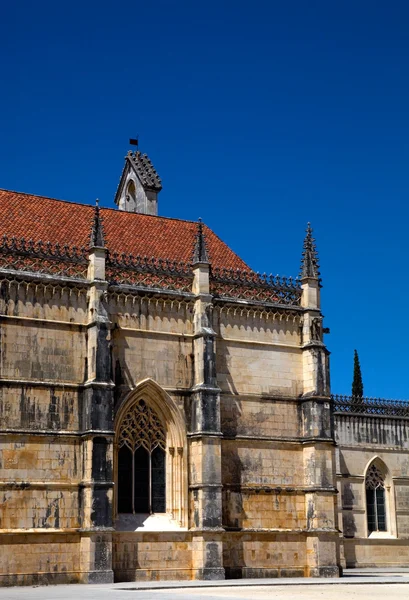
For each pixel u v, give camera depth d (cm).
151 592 5447
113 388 6600
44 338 6544
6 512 6188
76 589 5734
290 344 7569
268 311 7512
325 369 7550
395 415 9944
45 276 6588
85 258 6819
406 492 9831
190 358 7100
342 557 9056
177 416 6944
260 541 7081
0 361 6366
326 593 5369
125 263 6975
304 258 7769
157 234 8038
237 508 7056
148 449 6894
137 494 6788
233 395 7219
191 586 5966
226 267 8044
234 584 6122
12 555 6147
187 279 7244
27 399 6406
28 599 4881
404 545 9588
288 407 7444
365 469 9606
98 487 6375
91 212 7881
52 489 6353
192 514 6844
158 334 6994
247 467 7162
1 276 6450
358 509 9456
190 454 6938
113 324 6819
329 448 7400
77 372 6619
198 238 7288
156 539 6669
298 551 7212
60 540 6312
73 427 6525
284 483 7288
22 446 6328
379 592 5512
